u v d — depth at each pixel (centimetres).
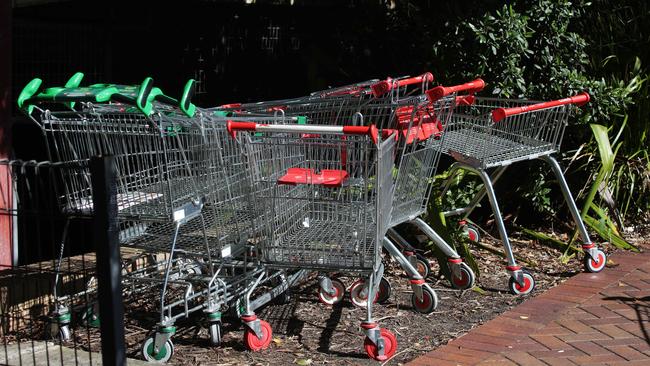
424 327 609
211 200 586
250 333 575
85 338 588
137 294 641
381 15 805
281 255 576
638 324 610
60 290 602
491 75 744
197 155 583
